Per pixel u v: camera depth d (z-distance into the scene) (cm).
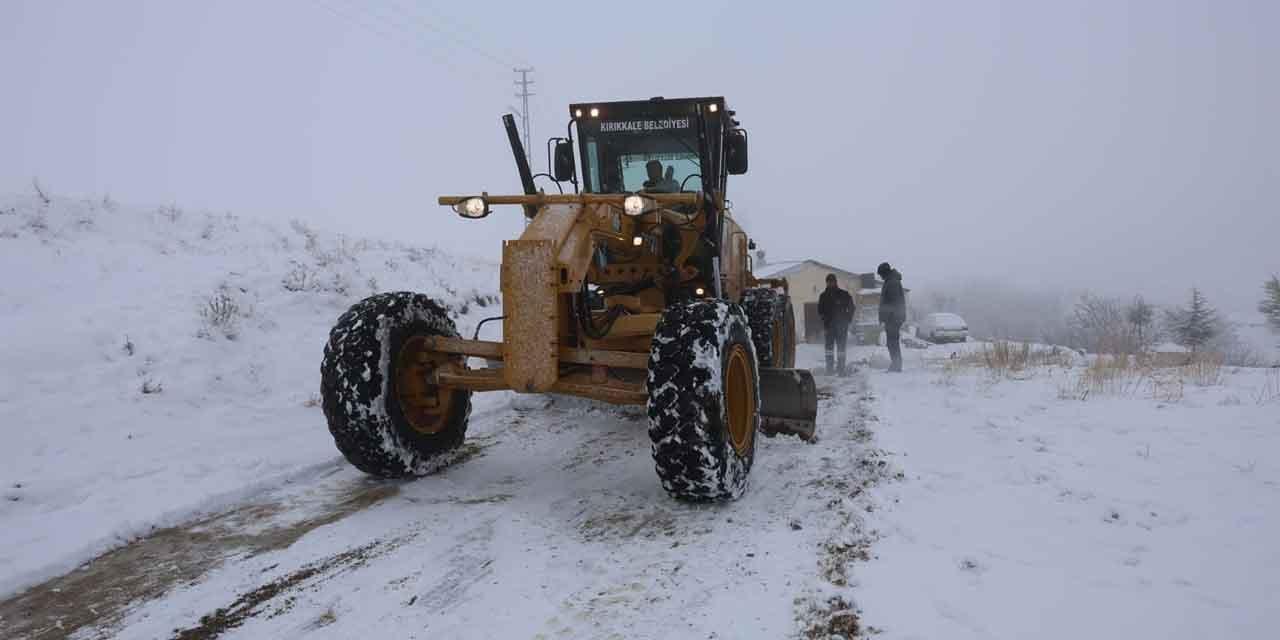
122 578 315
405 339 432
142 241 891
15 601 297
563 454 508
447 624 269
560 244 399
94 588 306
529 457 501
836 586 280
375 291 955
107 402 548
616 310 483
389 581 307
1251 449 439
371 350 410
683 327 374
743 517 365
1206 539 308
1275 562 281
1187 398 614
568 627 262
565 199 432
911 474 411
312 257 994
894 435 505
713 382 361
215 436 528
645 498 404
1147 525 327
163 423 542
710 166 570
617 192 682
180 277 800
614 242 484
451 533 359
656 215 519
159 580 313
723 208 651
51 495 406
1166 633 234
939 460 443
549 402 677
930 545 315
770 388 521
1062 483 388
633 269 556
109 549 347
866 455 450
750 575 296
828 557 308
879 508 359
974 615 251
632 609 274
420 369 443
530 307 392
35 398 526
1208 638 230
